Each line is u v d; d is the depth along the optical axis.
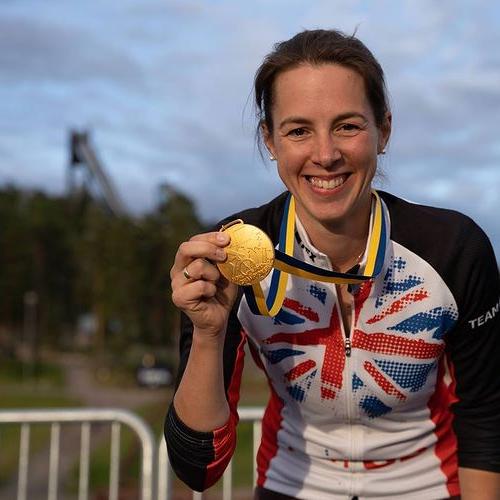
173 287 1.79
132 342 44.00
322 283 1.95
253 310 1.93
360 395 2.01
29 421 3.66
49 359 61.72
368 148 1.83
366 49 1.88
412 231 1.97
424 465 2.09
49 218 62.78
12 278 60.03
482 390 2.03
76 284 57.88
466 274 1.95
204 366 1.83
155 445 3.62
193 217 41.06
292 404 2.11
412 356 1.97
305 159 1.83
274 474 2.18
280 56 1.86
